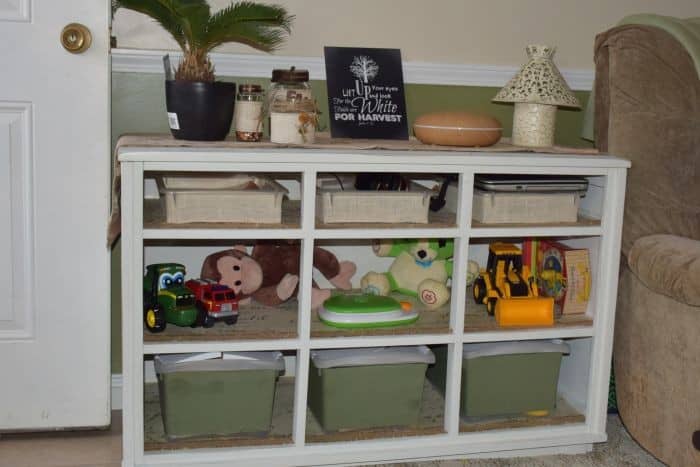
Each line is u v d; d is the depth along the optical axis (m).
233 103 1.72
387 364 1.77
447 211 1.90
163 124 1.98
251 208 1.65
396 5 2.08
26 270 1.86
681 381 1.69
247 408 1.74
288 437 1.75
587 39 2.23
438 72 2.11
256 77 2.00
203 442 1.70
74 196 1.85
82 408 1.93
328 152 1.63
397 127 1.96
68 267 1.88
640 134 1.85
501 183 1.77
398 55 2.01
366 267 2.16
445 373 2.00
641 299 1.81
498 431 1.86
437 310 1.93
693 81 1.86
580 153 1.85
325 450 1.75
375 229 1.70
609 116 1.94
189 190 1.60
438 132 1.79
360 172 1.77
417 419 1.84
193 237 1.60
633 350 1.84
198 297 1.74
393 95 1.98
